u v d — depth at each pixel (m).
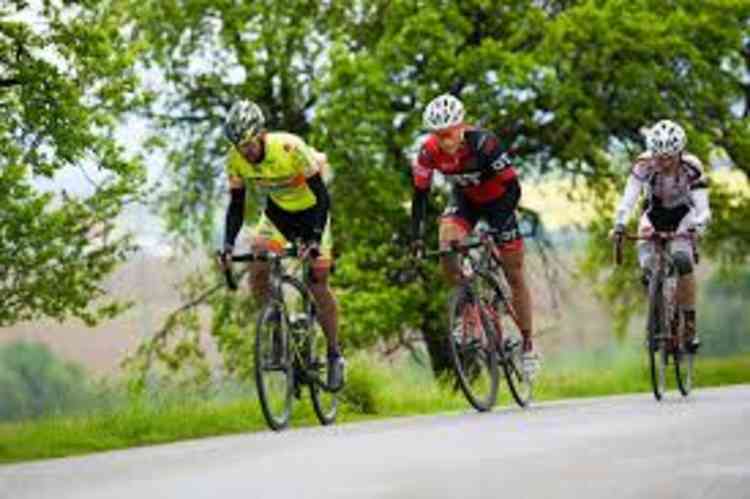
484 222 29.17
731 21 72.06
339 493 14.45
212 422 27.28
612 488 13.92
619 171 72.81
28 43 41.19
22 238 39.81
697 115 73.50
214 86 72.25
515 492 13.95
